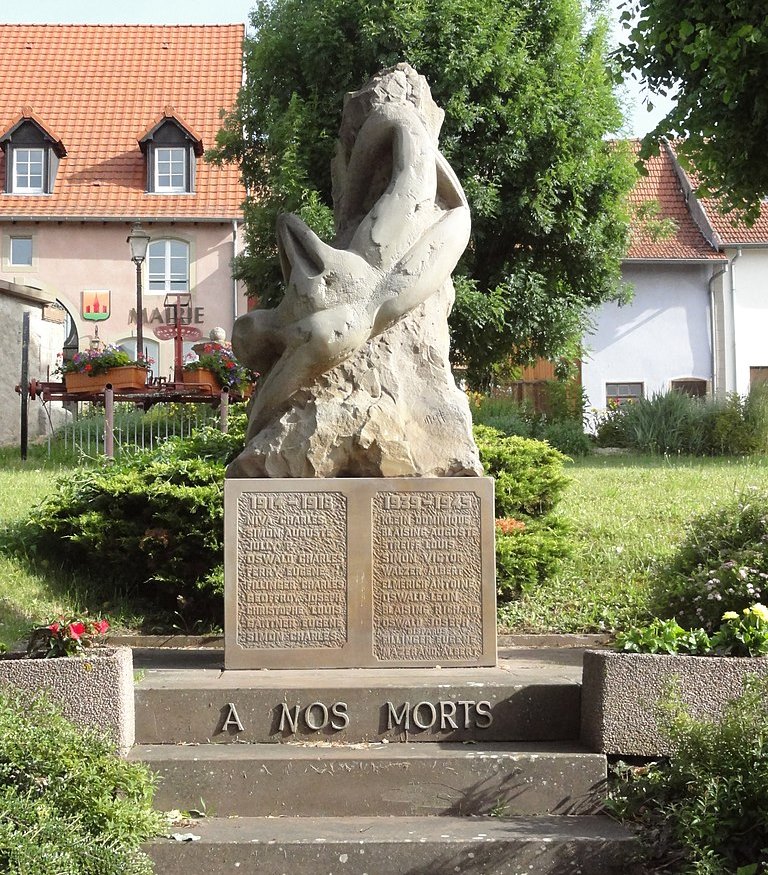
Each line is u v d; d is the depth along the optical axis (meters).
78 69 36.53
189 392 17.38
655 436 24.22
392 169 7.21
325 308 6.81
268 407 6.99
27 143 33.41
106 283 33.19
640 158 14.10
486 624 6.75
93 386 17.23
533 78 21.69
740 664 5.56
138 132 34.88
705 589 7.95
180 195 33.44
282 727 5.87
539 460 11.27
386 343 7.00
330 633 6.68
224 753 5.60
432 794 5.48
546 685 5.96
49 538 10.41
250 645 6.67
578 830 5.16
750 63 12.77
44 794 4.66
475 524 6.77
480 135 21.78
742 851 4.83
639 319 32.12
